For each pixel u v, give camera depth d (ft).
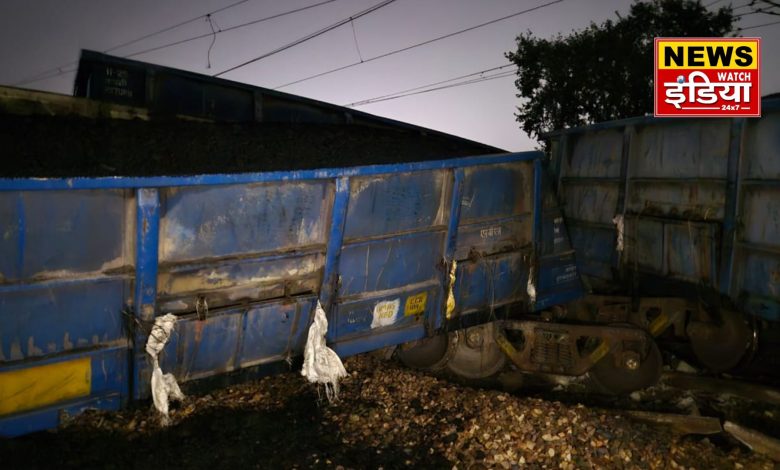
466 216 15.20
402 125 25.70
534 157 16.26
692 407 15.90
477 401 14.96
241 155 14.29
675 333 18.22
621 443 12.75
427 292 15.23
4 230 9.46
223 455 11.92
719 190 15.85
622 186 19.52
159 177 10.37
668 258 17.72
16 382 10.20
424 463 12.10
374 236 13.67
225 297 12.09
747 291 15.19
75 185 9.72
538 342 17.16
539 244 17.17
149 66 22.88
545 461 12.22
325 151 15.96
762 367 17.12
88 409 11.19
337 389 15.15
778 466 12.19
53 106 17.94
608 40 57.11
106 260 10.52
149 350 11.20
